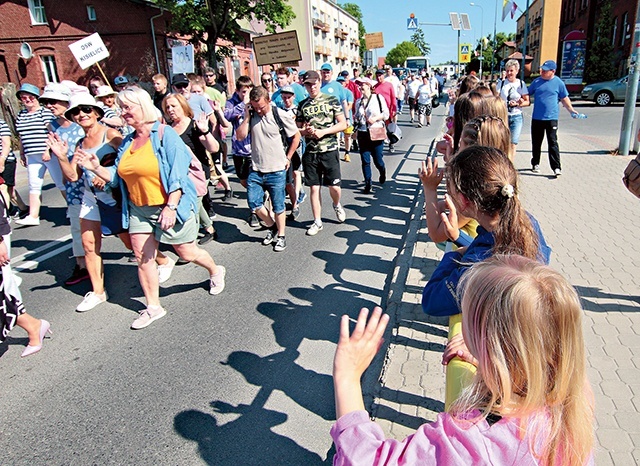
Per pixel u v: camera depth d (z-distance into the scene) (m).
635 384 2.91
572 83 30.53
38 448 2.80
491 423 1.11
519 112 8.52
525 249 1.79
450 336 1.98
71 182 4.90
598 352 3.25
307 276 5.08
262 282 4.97
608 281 4.29
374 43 24.38
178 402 3.15
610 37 30.64
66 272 5.56
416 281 4.64
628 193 7.20
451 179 1.98
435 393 3.02
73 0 25.95
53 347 3.91
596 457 2.38
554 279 1.13
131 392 3.28
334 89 10.31
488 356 1.11
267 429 2.89
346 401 1.26
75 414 3.08
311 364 3.53
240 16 27.45
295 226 6.78
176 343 3.88
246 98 7.24
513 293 1.09
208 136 5.88
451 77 50.50
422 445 1.12
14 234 7.08
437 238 2.51
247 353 3.70
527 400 1.08
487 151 1.93
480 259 1.83
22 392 3.33
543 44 40.38
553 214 6.33
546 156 10.37
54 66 27.39
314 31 48.50
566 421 1.12
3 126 7.28
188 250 4.39
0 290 3.49
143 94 3.84
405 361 3.37
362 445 1.15
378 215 7.13
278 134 5.60
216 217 7.33
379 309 1.39
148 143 3.85
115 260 5.82
